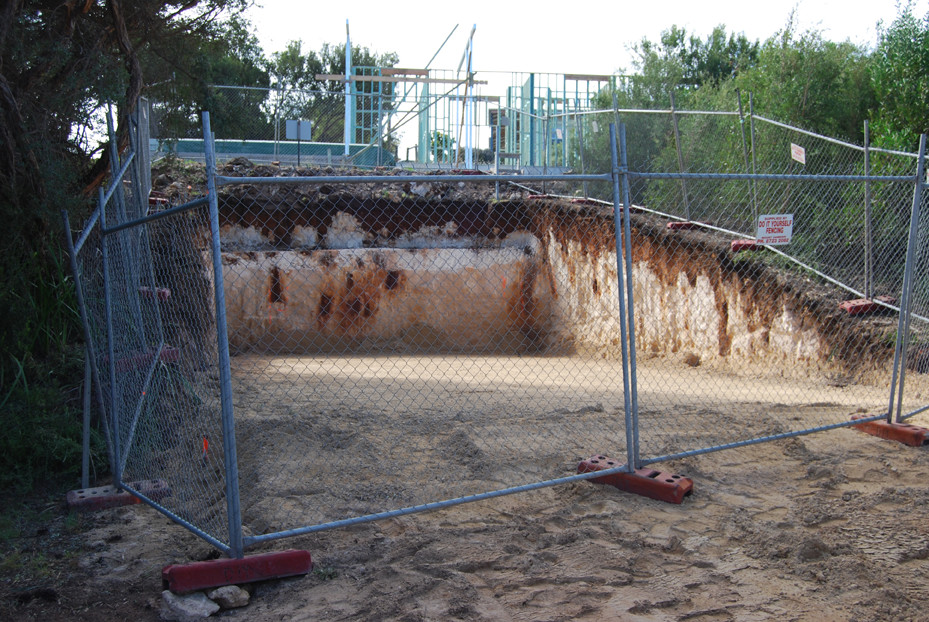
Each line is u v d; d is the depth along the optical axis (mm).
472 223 17453
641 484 5086
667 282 12281
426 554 4117
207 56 10641
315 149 19812
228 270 15555
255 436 6430
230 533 3857
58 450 5434
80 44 7504
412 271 16594
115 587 3867
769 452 6074
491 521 4656
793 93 12469
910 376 8211
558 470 5641
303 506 4914
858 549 4234
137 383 5984
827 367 9203
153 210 10969
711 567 4035
